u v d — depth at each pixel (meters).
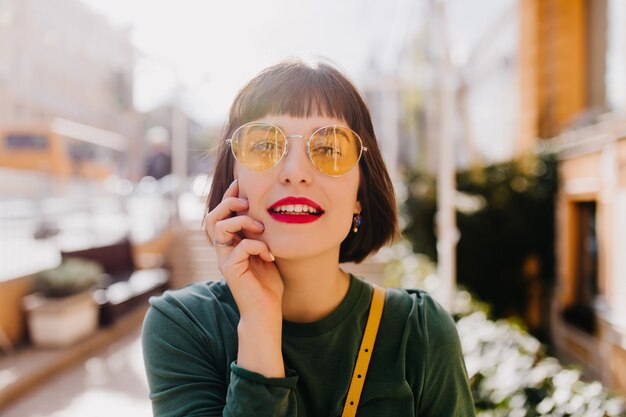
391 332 1.07
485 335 3.30
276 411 0.88
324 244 0.98
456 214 7.70
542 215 7.55
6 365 4.30
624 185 4.97
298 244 0.95
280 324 0.96
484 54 12.09
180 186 10.02
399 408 1.01
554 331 7.17
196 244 8.99
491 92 11.56
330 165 0.98
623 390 4.87
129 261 7.39
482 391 2.64
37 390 4.09
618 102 6.79
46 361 4.41
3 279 4.61
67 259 5.73
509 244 7.68
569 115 8.12
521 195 7.59
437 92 10.65
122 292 6.13
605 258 5.49
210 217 1.02
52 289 4.92
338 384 1.01
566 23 8.08
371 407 1.01
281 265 1.02
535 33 8.65
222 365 1.03
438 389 1.07
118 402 3.89
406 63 10.60
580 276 6.66
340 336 1.04
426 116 12.78
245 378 0.90
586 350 5.90
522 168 7.67
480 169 7.96
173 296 1.12
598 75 7.70
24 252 6.10
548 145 7.69
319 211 0.98
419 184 8.15
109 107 14.92
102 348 5.20
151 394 1.02
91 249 6.35
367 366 1.03
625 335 4.83
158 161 10.54
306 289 1.04
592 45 7.89
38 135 9.99
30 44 10.96
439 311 1.14
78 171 10.72
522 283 7.69
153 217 9.51
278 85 1.02
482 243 7.71
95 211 9.02
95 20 12.37
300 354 1.02
